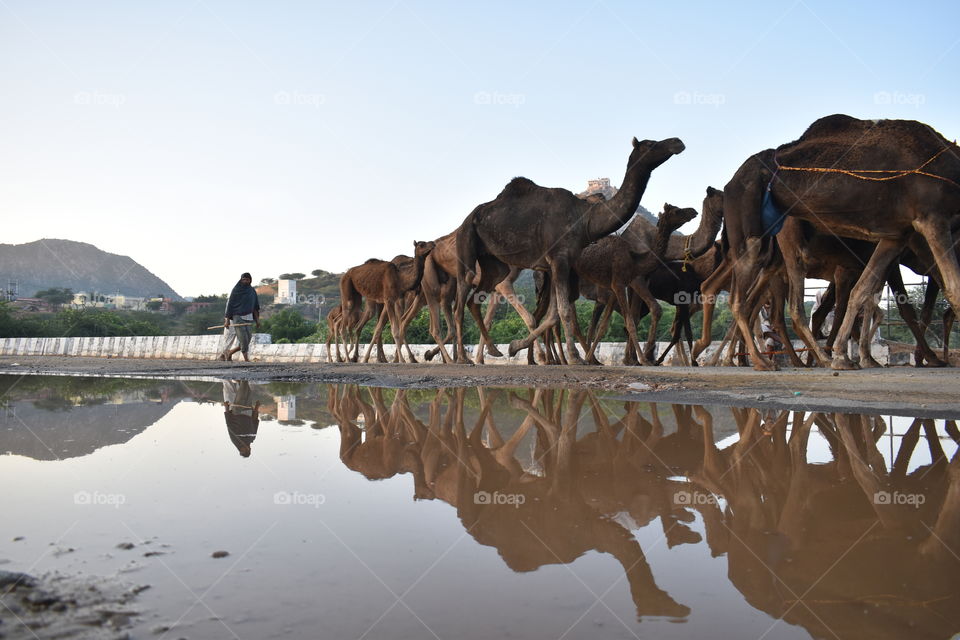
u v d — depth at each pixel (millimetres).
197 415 5281
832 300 11352
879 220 7180
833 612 1395
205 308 159250
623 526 2096
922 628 1305
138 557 1754
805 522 2121
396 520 2164
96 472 2971
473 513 2266
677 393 6461
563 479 2840
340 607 1414
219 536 1959
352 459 3365
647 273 11625
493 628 1302
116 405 6012
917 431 3994
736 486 2664
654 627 1316
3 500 2412
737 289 8195
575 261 10305
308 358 23234
